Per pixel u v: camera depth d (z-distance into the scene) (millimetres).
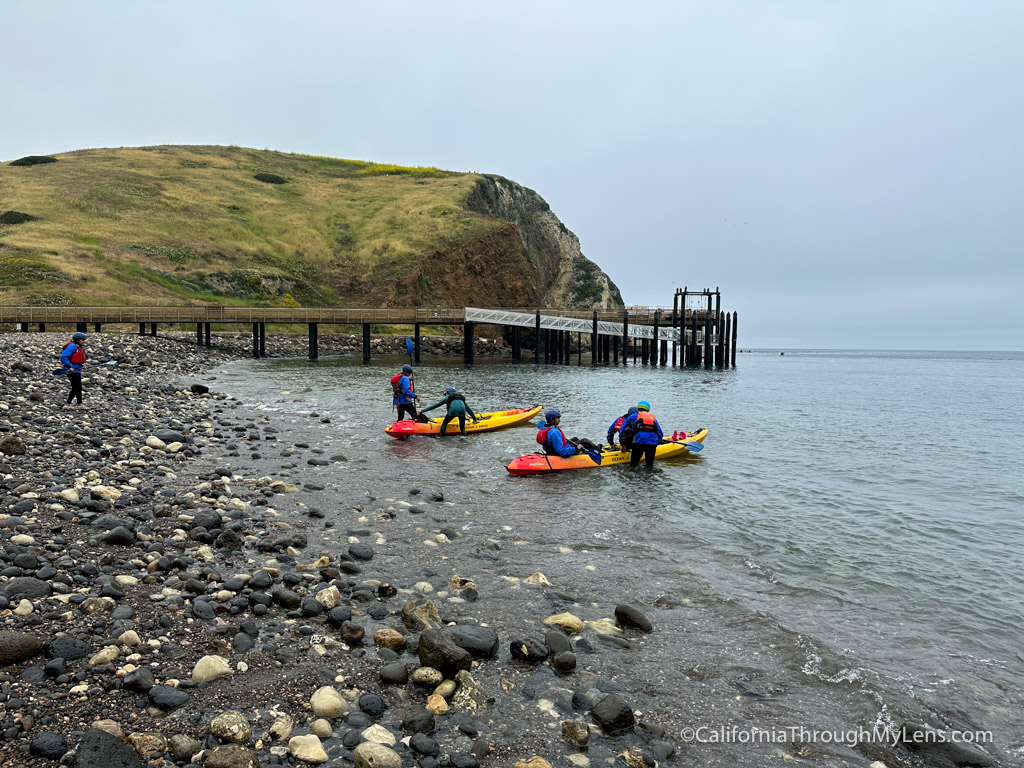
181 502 9297
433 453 15078
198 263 58594
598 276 100000
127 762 3705
